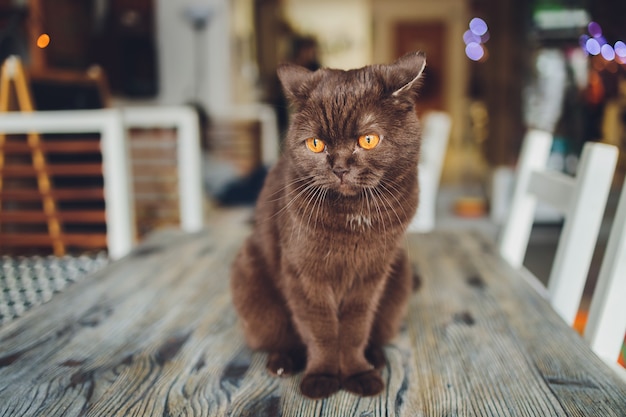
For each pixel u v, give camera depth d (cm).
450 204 305
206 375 62
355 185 64
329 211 65
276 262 72
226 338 72
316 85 68
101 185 179
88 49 306
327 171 65
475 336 71
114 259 109
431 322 76
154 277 93
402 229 68
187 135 145
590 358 63
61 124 118
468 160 453
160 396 58
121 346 69
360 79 66
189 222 148
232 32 364
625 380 60
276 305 73
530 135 101
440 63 630
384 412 55
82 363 64
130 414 54
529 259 209
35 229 162
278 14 525
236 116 321
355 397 58
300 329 68
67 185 174
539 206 244
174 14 347
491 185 287
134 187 194
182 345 69
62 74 175
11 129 120
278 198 73
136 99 348
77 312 79
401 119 66
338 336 67
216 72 353
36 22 212
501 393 57
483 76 424
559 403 55
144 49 337
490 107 338
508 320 75
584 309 152
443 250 108
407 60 67
